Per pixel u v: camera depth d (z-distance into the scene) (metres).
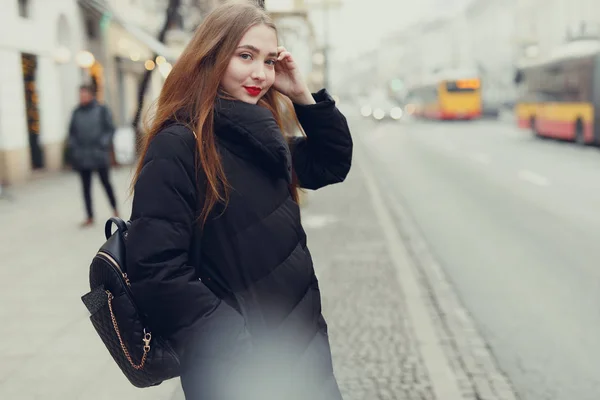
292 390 1.87
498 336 5.09
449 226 9.91
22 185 14.38
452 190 13.77
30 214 10.56
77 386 3.97
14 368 4.25
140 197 1.80
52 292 6.05
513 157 20.02
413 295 6.08
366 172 17.39
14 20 14.59
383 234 9.07
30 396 3.83
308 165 2.33
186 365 1.78
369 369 4.33
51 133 16.78
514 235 9.06
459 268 7.30
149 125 2.01
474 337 5.06
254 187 1.88
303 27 17.53
